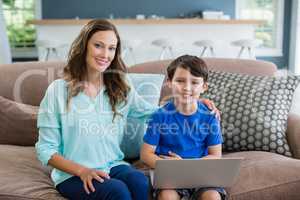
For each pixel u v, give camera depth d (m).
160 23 5.07
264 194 1.61
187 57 1.73
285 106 2.04
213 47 5.34
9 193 1.54
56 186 1.63
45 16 6.41
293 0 6.37
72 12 6.43
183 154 1.69
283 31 6.60
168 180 1.51
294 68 6.36
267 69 2.37
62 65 2.33
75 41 1.73
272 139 1.95
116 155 1.78
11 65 2.31
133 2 6.46
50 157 1.60
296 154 1.94
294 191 1.62
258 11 6.64
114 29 1.73
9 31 6.45
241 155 1.88
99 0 6.43
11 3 6.39
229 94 2.09
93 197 1.51
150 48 5.29
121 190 1.48
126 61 5.20
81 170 1.55
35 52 6.53
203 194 1.52
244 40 4.96
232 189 1.62
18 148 2.05
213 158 1.48
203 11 6.40
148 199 1.59
